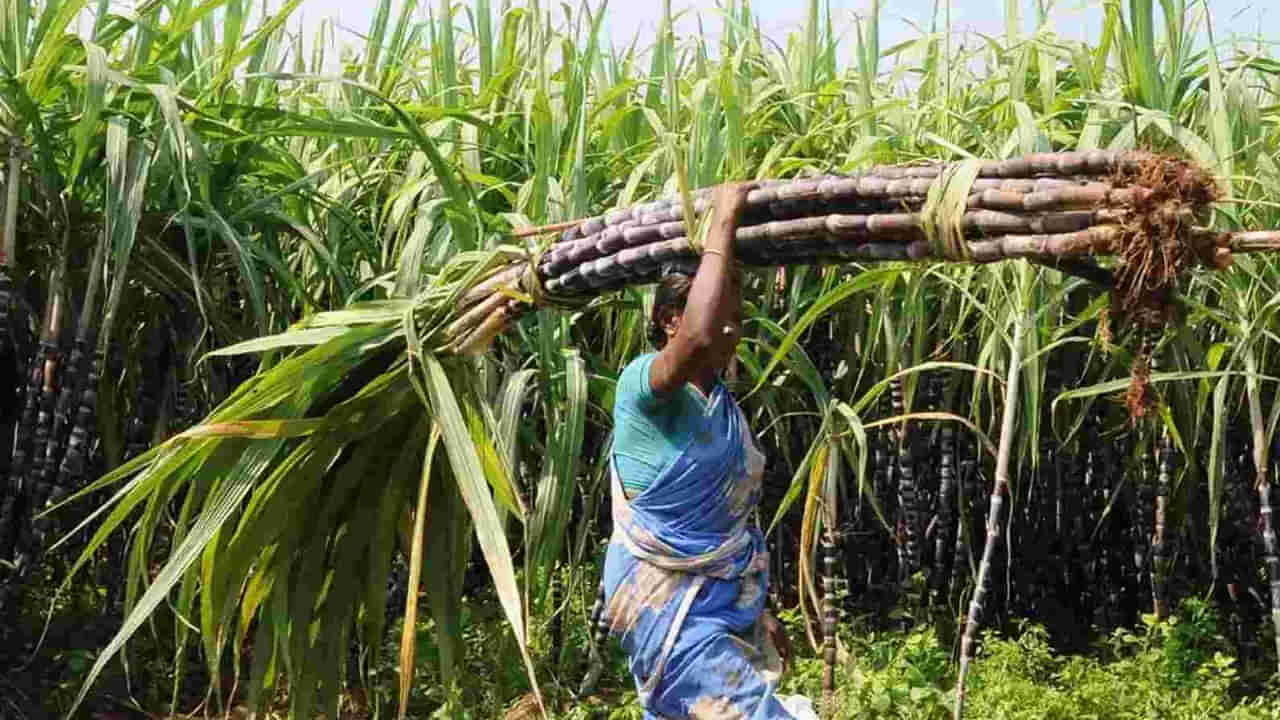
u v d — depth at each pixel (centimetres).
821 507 436
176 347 536
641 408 322
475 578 603
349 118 575
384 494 414
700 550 321
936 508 582
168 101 468
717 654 317
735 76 551
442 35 603
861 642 546
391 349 400
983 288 515
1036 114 557
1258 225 476
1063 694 488
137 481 383
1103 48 542
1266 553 461
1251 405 459
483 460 389
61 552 566
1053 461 569
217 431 366
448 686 434
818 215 308
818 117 584
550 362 453
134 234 455
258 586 414
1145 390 298
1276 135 514
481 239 479
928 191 289
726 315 308
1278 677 502
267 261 504
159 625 554
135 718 507
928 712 477
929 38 596
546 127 491
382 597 426
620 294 493
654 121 542
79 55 511
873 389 442
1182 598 566
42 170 475
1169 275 266
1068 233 276
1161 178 267
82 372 491
